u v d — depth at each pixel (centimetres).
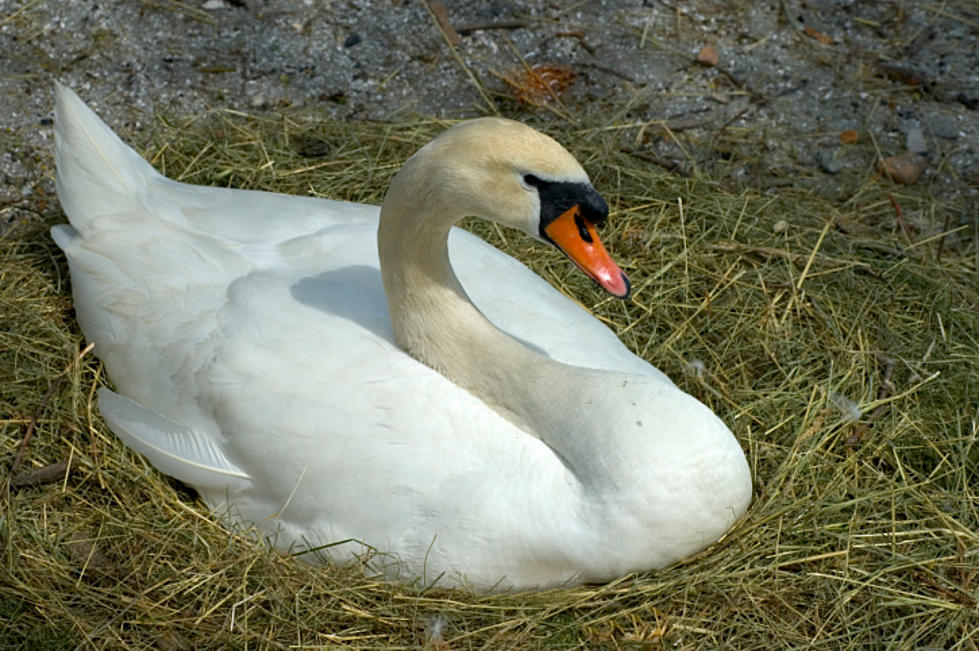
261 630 809
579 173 733
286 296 856
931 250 1175
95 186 943
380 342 837
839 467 936
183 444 854
